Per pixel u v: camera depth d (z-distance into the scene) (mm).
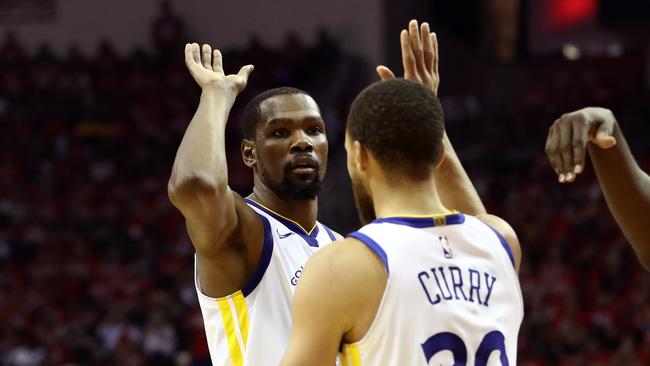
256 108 6129
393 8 34156
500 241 4379
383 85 4273
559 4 37781
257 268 5754
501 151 30641
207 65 5605
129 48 36062
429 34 5387
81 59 34719
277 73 32969
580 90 34344
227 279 5695
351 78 33312
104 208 28609
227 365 5730
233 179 28703
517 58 38344
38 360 22078
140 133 32125
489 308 4176
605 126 4902
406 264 4059
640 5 36062
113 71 34375
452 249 4191
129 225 27781
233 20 35344
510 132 32219
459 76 36031
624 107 33250
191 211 5113
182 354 20344
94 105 33000
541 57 37969
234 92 5469
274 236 5945
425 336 3994
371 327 4012
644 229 5172
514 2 38281
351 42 34094
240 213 5684
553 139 4941
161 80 34094
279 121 5988
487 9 38281
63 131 32344
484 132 32438
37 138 31656
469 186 5324
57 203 28812
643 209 5121
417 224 4176
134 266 25672
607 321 20844
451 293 4086
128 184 29719
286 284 5820
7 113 32656
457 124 32656
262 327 5680
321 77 32844
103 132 32375
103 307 24000
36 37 36375
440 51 34906
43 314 24094
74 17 36250
